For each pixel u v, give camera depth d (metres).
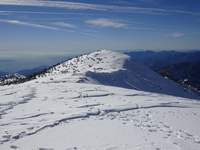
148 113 13.34
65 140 8.23
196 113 14.22
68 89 22.50
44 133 9.00
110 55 77.69
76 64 71.31
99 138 8.45
